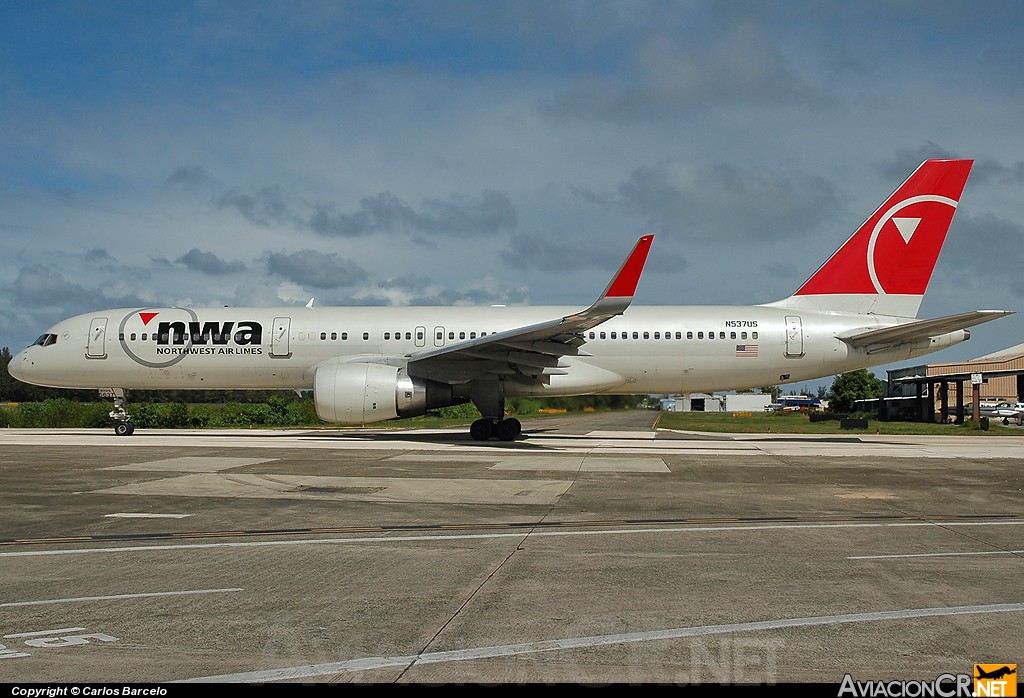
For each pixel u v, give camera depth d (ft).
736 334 98.84
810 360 98.99
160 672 19.52
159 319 104.27
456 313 102.68
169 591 26.94
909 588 27.30
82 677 19.21
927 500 48.11
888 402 215.51
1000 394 296.51
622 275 77.36
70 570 29.99
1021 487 54.19
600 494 50.16
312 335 101.76
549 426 161.58
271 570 30.01
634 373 100.22
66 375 105.29
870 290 100.58
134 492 50.24
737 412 384.47
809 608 24.89
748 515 42.60
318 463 67.36
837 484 55.62
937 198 99.35
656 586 27.58
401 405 91.71
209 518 41.16
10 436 108.17
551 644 21.57
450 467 65.05
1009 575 29.19
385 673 19.47
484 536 36.73
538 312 102.58
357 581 28.32
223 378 104.53
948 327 92.79
